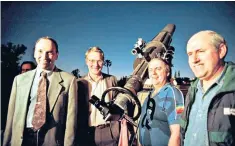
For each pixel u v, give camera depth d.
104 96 1.85
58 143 1.88
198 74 1.72
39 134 1.89
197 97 1.68
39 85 1.93
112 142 1.87
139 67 1.91
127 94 1.86
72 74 1.95
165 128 1.81
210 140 1.56
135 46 1.95
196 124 1.65
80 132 1.89
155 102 1.85
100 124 1.89
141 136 1.85
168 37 1.93
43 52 1.96
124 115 1.84
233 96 1.53
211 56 1.70
